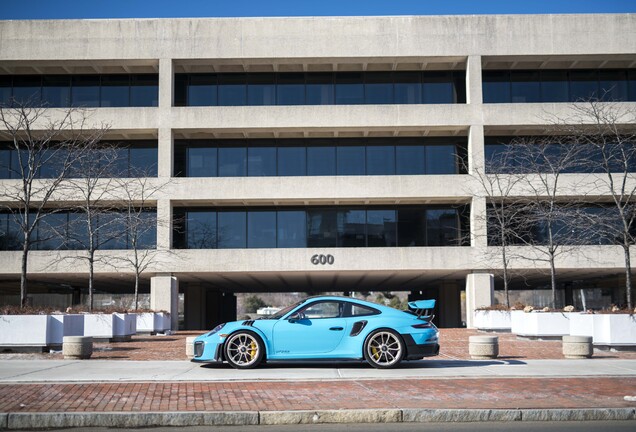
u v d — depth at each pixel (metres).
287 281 47.44
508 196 37.66
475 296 38.09
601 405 8.91
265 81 40.75
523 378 11.38
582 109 35.12
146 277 41.41
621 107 37.81
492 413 8.46
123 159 40.06
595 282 50.69
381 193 38.34
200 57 38.59
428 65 40.34
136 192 37.72
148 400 9.19
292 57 38.59
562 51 38.75
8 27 38.31
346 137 40.59
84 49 38.41
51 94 40.34
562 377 11.51
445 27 38.81
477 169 38.28
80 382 10.84
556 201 38.12
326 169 40.28
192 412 8.20
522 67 40.75
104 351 18.88
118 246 38.81
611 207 38.50
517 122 38.44
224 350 12.91
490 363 14.21
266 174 40.22
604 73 40.91
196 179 38.09
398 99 40.72
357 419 8.34
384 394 9.69
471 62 38.78
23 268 23.34
